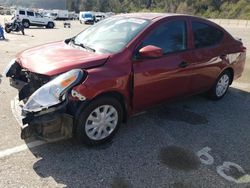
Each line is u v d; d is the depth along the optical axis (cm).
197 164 394
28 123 356
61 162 376
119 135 451
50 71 375
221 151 430
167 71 466
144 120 507
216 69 576
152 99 465
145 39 445
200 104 602
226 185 357
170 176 366
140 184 348
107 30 486
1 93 595
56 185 336
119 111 424
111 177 356
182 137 461
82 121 383
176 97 511
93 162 380
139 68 429
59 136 381
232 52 608
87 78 375
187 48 507
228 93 689
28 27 3050
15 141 416
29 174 351
